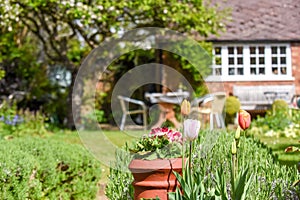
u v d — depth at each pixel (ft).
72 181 15.33
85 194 15.99
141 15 37.45
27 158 12.82
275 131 33.73
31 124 33.58
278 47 48.42
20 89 42.63
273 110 37.76
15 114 34.42
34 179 12.92
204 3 49.49
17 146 14.94
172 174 10.05
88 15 33.78
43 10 36.35
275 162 13.74
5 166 11.60
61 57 39.63
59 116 43.01
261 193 10.56
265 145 17.81
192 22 36.96
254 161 12.25
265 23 48.80
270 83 47.60
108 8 35.29
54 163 14.17
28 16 38.99
